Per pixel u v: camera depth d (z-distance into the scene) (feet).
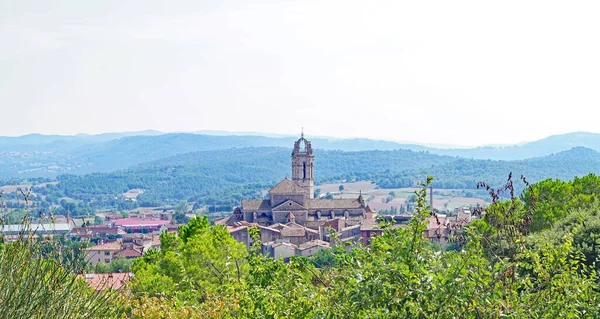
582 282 77.92
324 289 82.84
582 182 244.42
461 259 74.38
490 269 77.20
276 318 90.74
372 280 72.69
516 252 82.79
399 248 75.00
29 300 60.29
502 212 83.51
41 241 64.03
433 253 77.46
